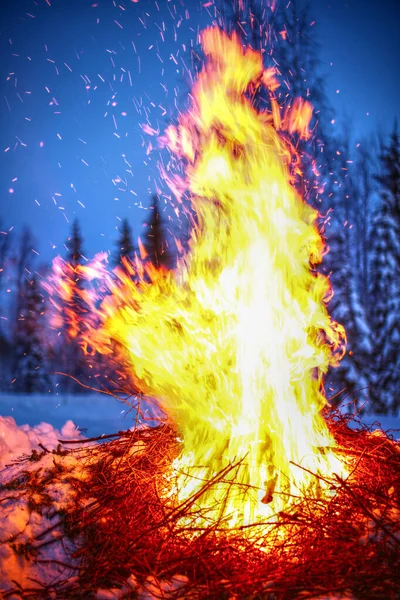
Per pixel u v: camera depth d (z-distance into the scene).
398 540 3.15
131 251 17.47
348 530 3.31
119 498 3.65
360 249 16.83
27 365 22.09
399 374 13.92
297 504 3.57
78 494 3.63
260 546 3.32
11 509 3.44
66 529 3.38
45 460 4.08
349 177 16.92
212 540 3.35
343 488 3.62
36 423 10.20
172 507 3.59
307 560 3.11
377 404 13.56
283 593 2.88
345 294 15.61
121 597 2.91
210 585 2.95
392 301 15.90
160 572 3.07
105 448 4.39
